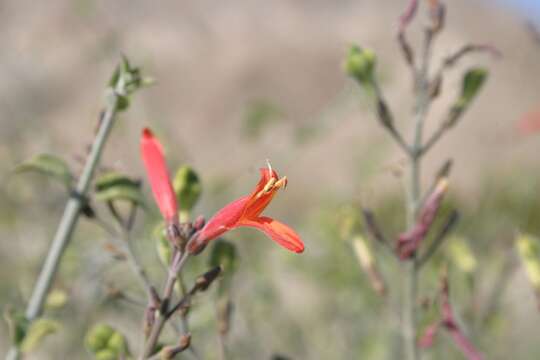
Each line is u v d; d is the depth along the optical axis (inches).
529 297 354.3
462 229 467.8
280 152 589.3
